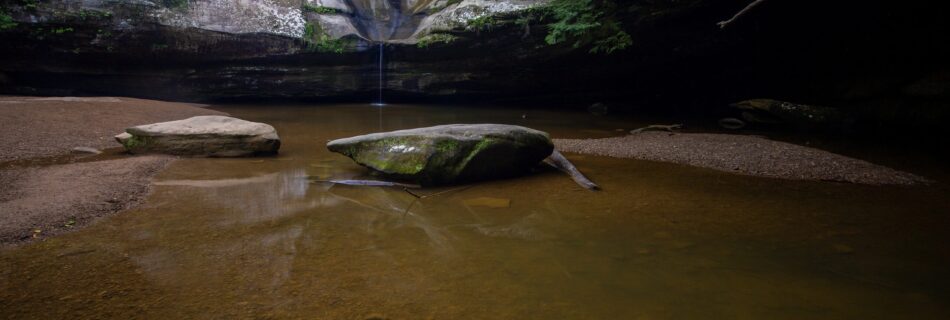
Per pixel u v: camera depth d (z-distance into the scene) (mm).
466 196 5273
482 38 15750
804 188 5938
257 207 4625
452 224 4258
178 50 15180
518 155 6223
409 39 16734
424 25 17031
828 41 13758
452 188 5621
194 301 2717
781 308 2777
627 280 3121
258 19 15688
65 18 13992
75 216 4102
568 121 13602
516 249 3652
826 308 2789
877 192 5793
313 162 6887
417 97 17859
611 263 3410
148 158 6602
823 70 14352
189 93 16156
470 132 6023
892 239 4082
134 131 7008
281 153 7605
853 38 13320
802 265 3459
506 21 15148
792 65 14922
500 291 2918
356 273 3143
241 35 15477
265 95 16750
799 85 14922
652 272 3262
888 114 12078
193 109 13055
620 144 9203
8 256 3270
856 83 13289
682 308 2744
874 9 12391
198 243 3627
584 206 4957
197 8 15188
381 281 3029
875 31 12836
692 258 3549
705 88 16969
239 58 15836
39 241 3555
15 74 14594
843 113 12344
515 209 4789
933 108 11359
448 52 16375
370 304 2727
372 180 5770
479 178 5984
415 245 3688
